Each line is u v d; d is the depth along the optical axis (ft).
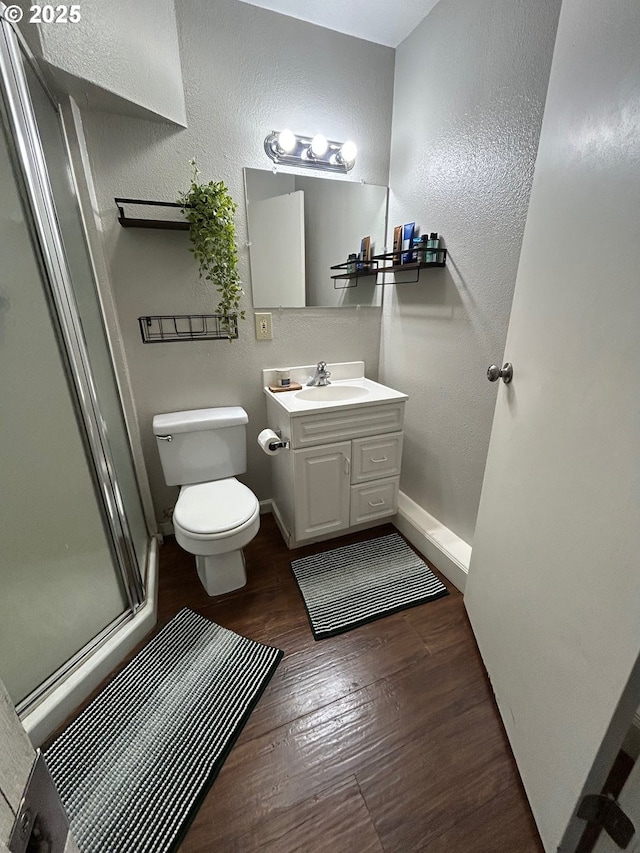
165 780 3.28
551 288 3.04
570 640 2.63
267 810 3.10
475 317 4.92
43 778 1.25
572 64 2.79
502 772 3.34
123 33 4.06
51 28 3.50
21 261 3.36
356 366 7.16
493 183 4.36
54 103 4.08
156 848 2.89
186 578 5.66
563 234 2.89
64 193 4.16
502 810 3.09
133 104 4.39
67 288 3.74
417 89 5.41
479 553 4.42
